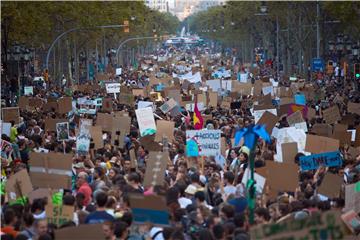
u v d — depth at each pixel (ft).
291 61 438.81
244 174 84.33
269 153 101.30
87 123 111.34
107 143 121.70
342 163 99.45
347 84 317.83
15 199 78.43
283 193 86.89
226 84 237.86
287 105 155.22
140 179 89.40
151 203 62.44
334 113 147.84
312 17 379.76
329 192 82.28
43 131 138.10
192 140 101.14
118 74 382.42
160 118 151.74
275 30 524.11
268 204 79.66
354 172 94.99
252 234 51.06
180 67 505.25
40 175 80.79
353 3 312.50
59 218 69.51
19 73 283.59
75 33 368.48
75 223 68.39
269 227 50.98
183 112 174.50
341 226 51.06
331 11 341.82
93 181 87.81
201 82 272.51
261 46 655.76
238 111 174.29
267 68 491.72
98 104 193.77
